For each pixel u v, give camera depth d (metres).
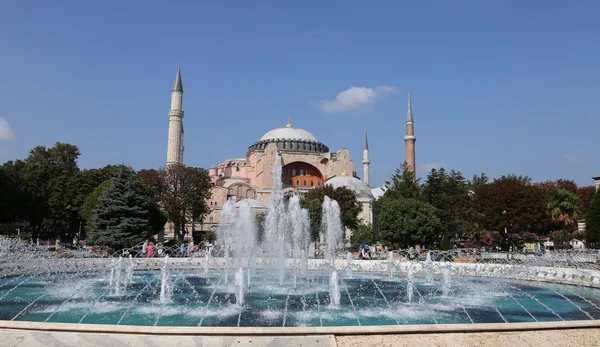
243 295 19.73
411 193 59.00
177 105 85.19
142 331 9.27
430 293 21.36
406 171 62.06
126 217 45.62
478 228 62.16
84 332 9.30
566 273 25.92
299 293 20.77
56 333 9.24
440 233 51.78
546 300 19.45
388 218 49.09
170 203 61.78
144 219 46.66
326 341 9.05
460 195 58.91
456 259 37.44
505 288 23.30
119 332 9.27
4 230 66.38
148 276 27.69
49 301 18.31
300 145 97.94
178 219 63.75
